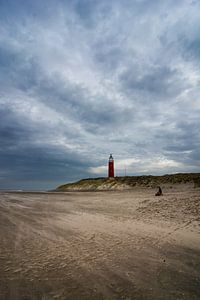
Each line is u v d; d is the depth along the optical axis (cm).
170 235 764
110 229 875
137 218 1099
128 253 593
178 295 374
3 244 682
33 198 2712
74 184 6881
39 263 525
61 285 412
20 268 495
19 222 1045
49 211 1437
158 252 597
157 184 4400
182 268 489
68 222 1034
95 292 386
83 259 551
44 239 740
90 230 864
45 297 368
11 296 371
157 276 450
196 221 934
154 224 943
